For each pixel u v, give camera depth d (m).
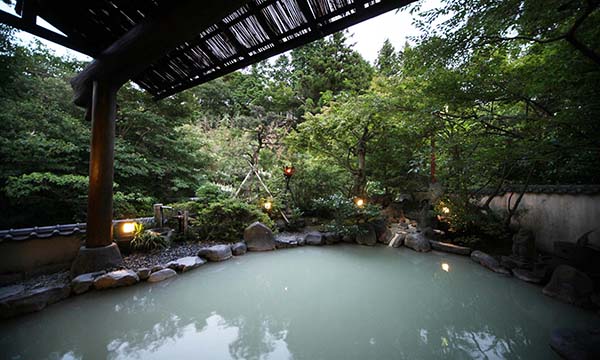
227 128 9.73
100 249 3.18
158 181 6.91
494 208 5.38
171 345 2.15
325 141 6.95
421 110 4.17
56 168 4.66
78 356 1.98
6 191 4.20
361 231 5.38
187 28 2.13
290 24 2.12
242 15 2.18
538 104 3.07
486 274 3.72
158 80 3.49
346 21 1.95
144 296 3.01
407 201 7.09
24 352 2.01
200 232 5.03
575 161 3.74
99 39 2.83
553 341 2.10
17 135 4.41
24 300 2.49
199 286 3.34
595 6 1.80
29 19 2.41
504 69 3.27
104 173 3.18
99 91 3.08
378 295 3.14
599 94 2.46
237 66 2.78
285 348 2.14
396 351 2.11
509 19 2.39
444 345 2.19
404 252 4.84
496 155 3.51
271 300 3.01
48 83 5.36
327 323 2.54
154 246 4.21
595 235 3.59
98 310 2.67
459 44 2.85
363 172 6.71
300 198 7.16
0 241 3.01
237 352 2.08
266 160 8.12
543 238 4.36
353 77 12.85
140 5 2.20
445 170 5.70
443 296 3.11
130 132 6.62
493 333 2.35
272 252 4.81
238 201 5.68
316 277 3.69
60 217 4.94
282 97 12.77
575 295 2.75
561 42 2.54
